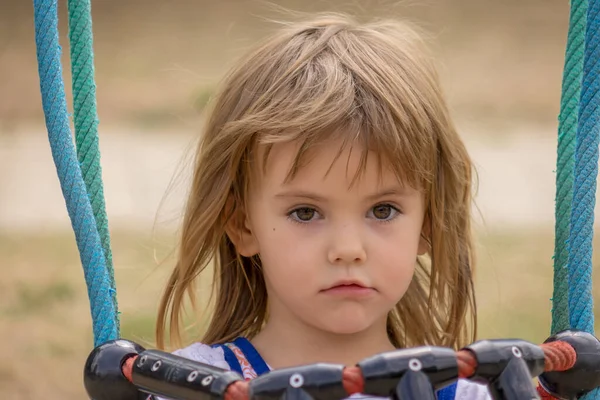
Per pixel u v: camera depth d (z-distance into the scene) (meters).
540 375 3.16
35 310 9.34
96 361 3.07
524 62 20.56
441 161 3.70
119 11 24.41
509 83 19.00
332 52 3.68
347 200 3.31
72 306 9.50
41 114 18.23
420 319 4.13
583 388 3.13
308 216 3.35
